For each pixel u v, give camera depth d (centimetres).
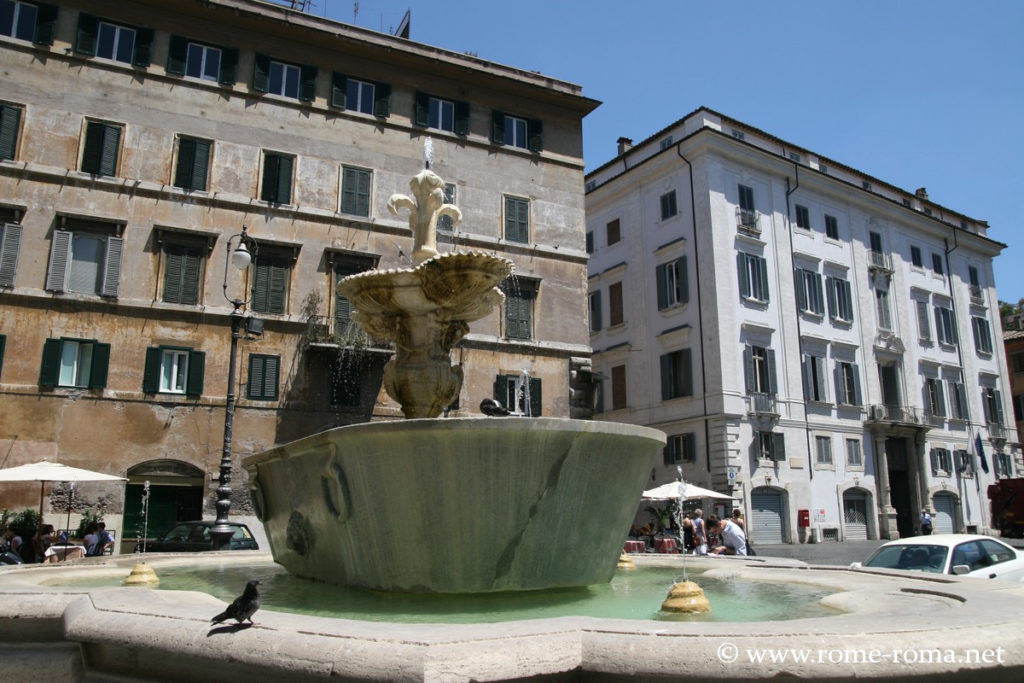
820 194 3972
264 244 2634
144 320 2436
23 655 382
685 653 286
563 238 3180
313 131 2819
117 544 2241
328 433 550
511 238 3081
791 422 3488
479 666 274
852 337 3912
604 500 561
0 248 2303
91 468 2278
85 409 2308
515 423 502
